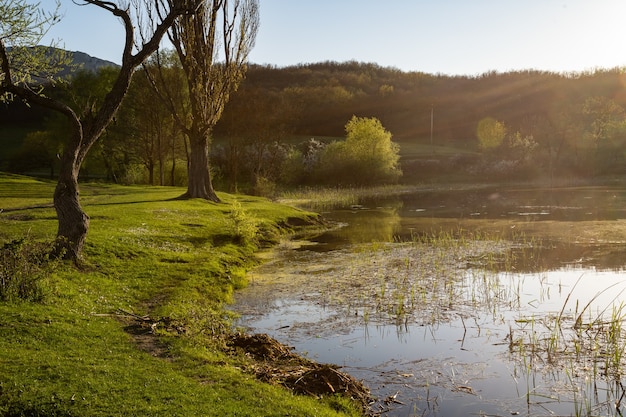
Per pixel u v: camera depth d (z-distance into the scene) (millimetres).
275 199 57312
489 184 82562
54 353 9906
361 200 60250
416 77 189875
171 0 34875
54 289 13664
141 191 46281
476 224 35812
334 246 27719
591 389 10008
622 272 19953
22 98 15883
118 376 9219
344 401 9375
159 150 59781
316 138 115188
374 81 185375
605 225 32938
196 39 36219
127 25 17359
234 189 62562
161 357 10539
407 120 135500
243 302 16656
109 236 21078
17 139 106062
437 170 92000
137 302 14766
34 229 21703
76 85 64438
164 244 22125
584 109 98375
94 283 15445
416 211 46562
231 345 12211
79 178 77375
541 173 89812
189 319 13422
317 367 10875
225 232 26547
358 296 16984
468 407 9383
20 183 48219
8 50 15820
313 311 15492
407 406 9445
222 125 104812
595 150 92125
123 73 17422
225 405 8508
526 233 30609
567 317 14422
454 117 136750
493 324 13953
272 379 10125
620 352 11375
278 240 29938
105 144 66250
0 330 10609
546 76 163750
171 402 8438
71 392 8461
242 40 37688
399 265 21734
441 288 17797
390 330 13633
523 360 11406
